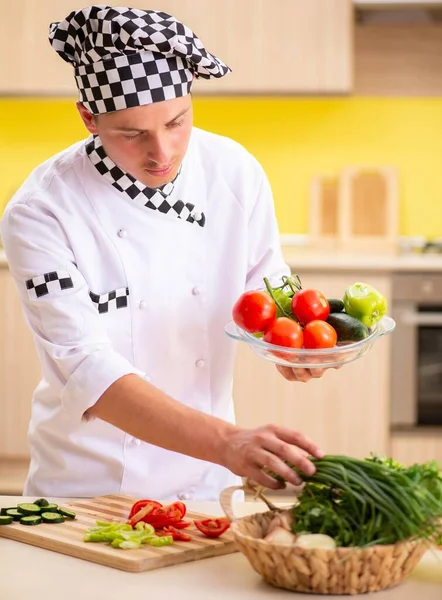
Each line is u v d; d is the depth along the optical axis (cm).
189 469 215
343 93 448
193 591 150
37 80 450
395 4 447
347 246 478
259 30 444
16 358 436
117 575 156
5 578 155
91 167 211
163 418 172
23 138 496
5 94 454
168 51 184
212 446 164
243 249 224
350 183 478
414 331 425
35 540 171
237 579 155
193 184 220
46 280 195
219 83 448
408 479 151
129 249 212
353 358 186
